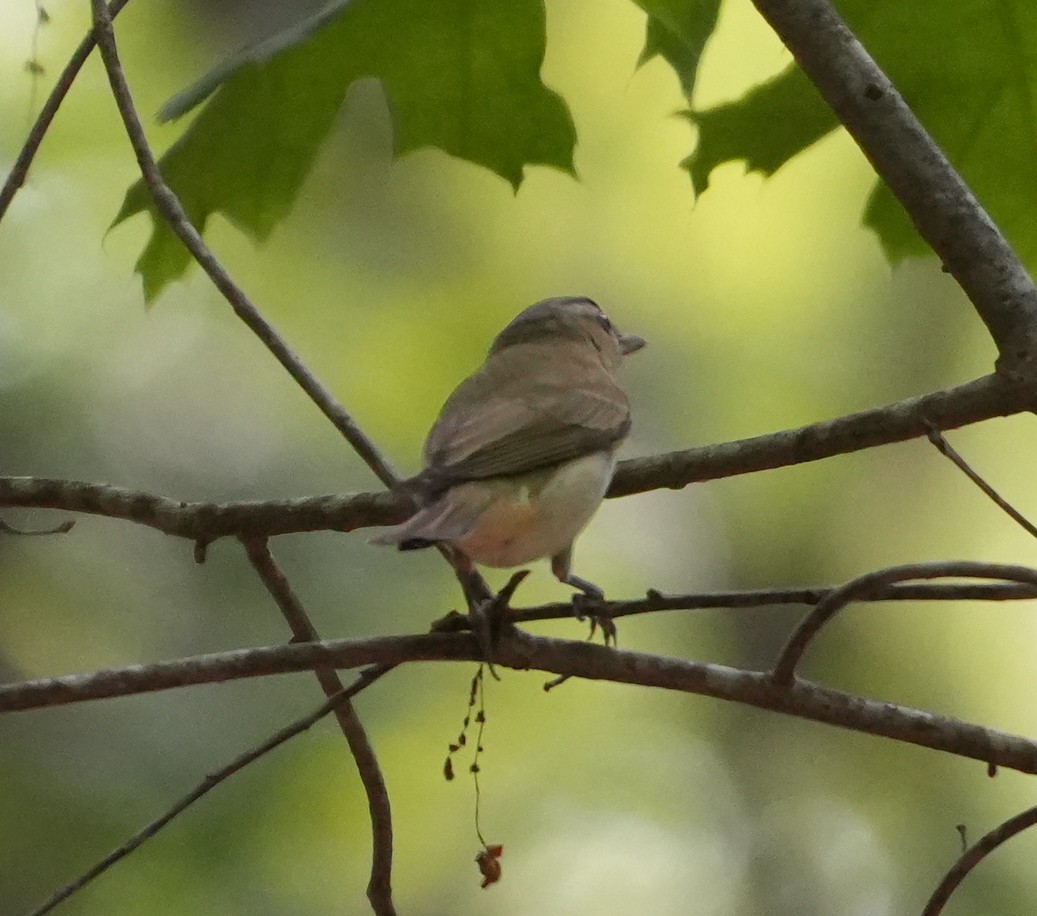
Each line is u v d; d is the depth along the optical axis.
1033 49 6.93
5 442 12.38
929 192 5.66
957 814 12.62
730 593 5.84
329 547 11.96
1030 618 13.49
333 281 13.76
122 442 12.75
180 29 12.74
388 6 7.28
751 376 14.13
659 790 12.89
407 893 11.99
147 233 12.95
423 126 7.48
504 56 7.37
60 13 12.31
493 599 6.01
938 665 13.45
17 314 12.80
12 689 5.32
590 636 7.13
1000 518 13.79
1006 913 12.04
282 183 7.59
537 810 12.55
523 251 14.09
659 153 13.79
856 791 13.02
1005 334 5.64
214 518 7.03
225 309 13.38
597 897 12.37
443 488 6.59
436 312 13.88
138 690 5.42
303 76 7.42
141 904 10.38
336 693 6.55
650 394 14.00
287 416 13.20
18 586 11.88
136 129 6.93
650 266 14.24
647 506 14.04
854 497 14.03
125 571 12.06
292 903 10.70
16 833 10.34
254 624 11.84
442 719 12.24
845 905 12.54
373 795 6.64
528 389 7.34
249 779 11.01
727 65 10.73
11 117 12.40
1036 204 7.14
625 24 13.23
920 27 6.95
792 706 5.84
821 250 14.16
